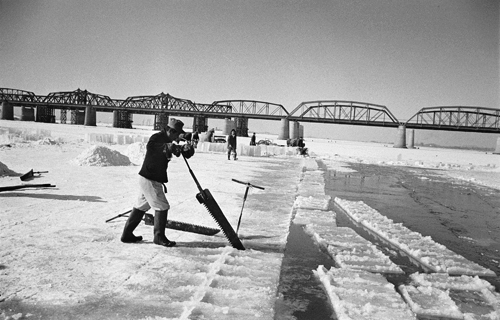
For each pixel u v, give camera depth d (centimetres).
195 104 15300
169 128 500
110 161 1488
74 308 306
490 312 345
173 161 1922
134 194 857
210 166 1786
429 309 338
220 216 491
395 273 445
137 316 298
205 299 334
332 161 3175
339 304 334
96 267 399
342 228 646
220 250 482
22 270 379
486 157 6975
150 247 480
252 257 467
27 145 2273
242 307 323
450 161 4788
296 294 365
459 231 720
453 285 405
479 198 1260
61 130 6469
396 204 1023
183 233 566
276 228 632
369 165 2895
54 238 492
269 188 1140
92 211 663
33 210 644
